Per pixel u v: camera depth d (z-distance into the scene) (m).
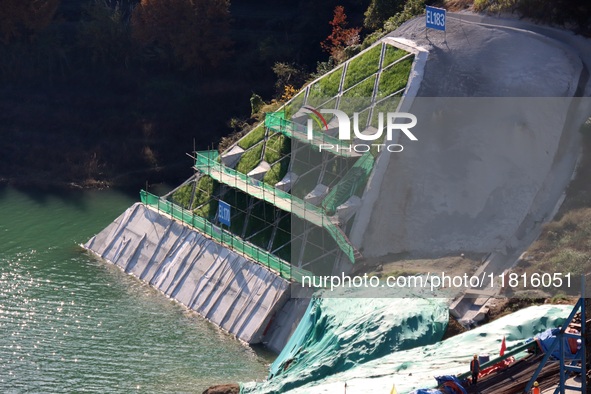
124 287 137.75
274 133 144.75
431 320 108.62
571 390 87.94
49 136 192.12
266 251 133.12
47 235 156.62
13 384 111.88
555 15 143.00
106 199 174.12
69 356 118.06
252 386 106.50
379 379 97.31
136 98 198.12
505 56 138.25
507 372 92.06
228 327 125.56
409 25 152.00
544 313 105.06
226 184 141.50
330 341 109.75
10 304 131.38
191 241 139.38
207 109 195.50
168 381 112.56
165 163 186.00
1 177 183.12
